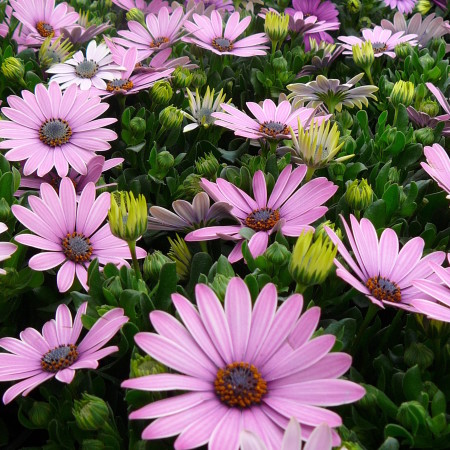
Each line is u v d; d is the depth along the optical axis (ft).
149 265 0.97
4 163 1.11
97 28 1.62
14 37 1.65
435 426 0.77
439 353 0.86
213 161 1.18
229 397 0.70
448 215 1.15
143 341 0.70
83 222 1.01
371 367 0.93
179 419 0.66
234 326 0.74
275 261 0.92
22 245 1.01
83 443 0.80
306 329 0.73
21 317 1.04
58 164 1.16
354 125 1.38
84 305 0.88
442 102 1.32
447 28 1.72
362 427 0.81
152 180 1.22
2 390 0.97
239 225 1.04
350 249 1.03
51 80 1.36
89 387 0.86
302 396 0.69
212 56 1.59
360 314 0.95
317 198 1.01
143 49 1.62
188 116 1.30
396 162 1.28
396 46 1.62
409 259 0.90
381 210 1.04
